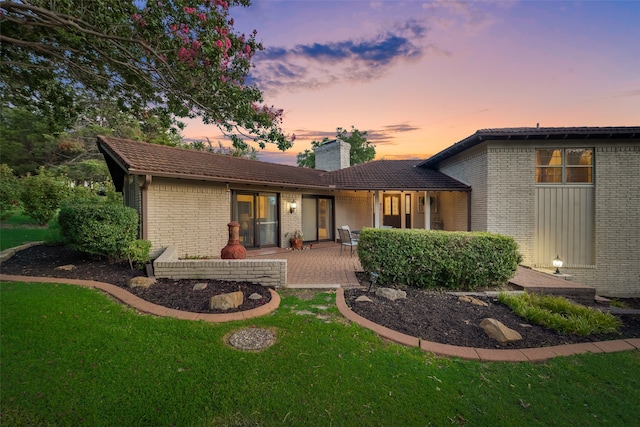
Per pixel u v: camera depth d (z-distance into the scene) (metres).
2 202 12.23
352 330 3.78
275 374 2.78
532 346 3.66
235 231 7.04
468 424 2.29
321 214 13.99
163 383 2.57
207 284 5.38
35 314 3.68
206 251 9.15
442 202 14.52
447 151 12.18
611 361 3.32
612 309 5.88
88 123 19.98
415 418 2.31
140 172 7.30
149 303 4.37
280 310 4.45
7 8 4.30
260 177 10.49
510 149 10.16
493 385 2.80
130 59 5.41
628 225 9.77
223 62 5.00
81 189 14.26
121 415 2.19
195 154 10.88
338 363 3.01
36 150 19.98
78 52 5.39
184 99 5.72
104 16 4.48
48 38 5.39
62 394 2.37
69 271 5.96
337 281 6.36
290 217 12.09
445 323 4.23
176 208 8.41
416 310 4.67
